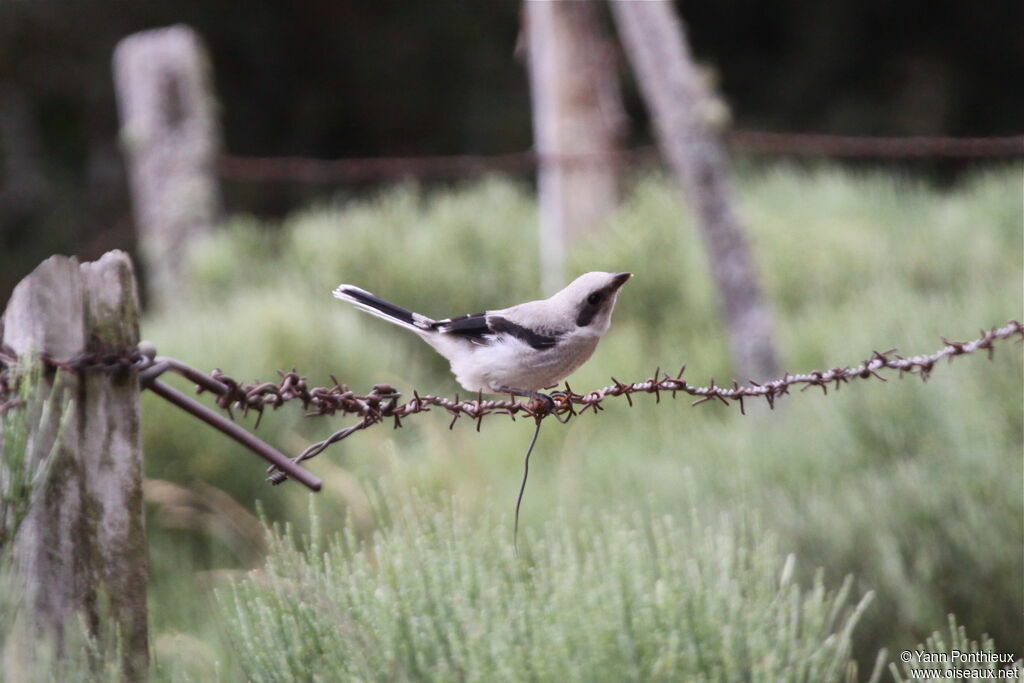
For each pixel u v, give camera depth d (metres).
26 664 4.86
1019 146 14.27
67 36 31.44
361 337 14.21
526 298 17.03
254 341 13.22
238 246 17.58
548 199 16.89
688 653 5.31
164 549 10.41
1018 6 31.83
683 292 15.52
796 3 33.19
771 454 9.62
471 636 5.14
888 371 10.05
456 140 34.09
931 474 8.58
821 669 5.71
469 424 12.72
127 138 18.31
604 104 16.59
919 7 32.41
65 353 5.05
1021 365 9.33
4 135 32.12
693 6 33.69
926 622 7.67
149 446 11.34
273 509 11.31
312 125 34.22
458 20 33.31
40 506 5.01
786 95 33.00
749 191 20.00
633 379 12.55
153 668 5.29
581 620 5.33
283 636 5.35
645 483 9.77
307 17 33.25
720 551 6.05
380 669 5.20
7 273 31.56
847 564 8.16
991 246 16.28
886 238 17.11
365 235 17.31
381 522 5.90
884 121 31.75
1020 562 7.78
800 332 13.98
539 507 9.52
